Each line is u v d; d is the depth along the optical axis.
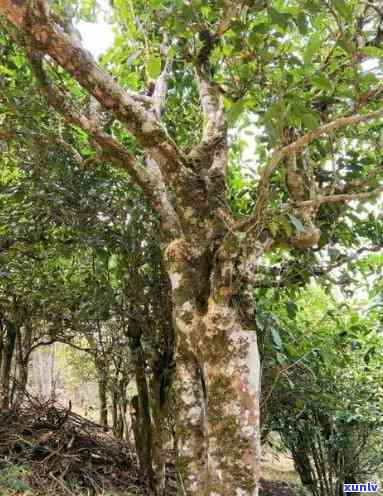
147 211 4.45
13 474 4.59
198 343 2.49
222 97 3.24
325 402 4.95
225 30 2.74
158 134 2.59
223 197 2.83
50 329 8.02
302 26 2.08
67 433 5.77
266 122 1.93
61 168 4.24
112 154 3.16
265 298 4.01
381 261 4.05
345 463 5.84
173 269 2.73
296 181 2.86
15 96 3.80
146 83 4.92
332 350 4.39
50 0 2.39
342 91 2.63
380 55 2.32
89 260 5.45
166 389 4.84
